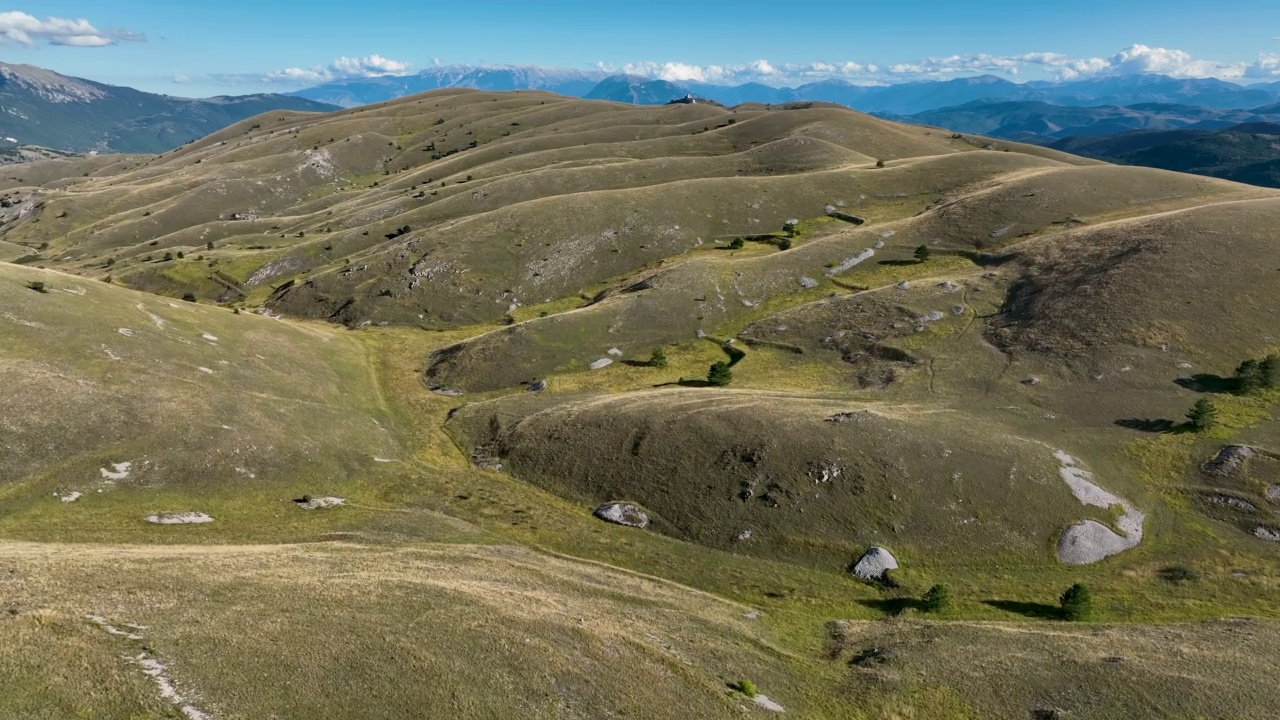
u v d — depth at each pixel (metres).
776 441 60.09
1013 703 31.34
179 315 81.88
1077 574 46.75
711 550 52.09
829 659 36.91
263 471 56.03
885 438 58.94
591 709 26.52
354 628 28.62
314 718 22.33
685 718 27.53
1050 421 63.31
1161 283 79.44
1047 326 80.06
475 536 51.56
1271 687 31.67
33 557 32.19
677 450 61.88
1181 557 46.97
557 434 67.69
